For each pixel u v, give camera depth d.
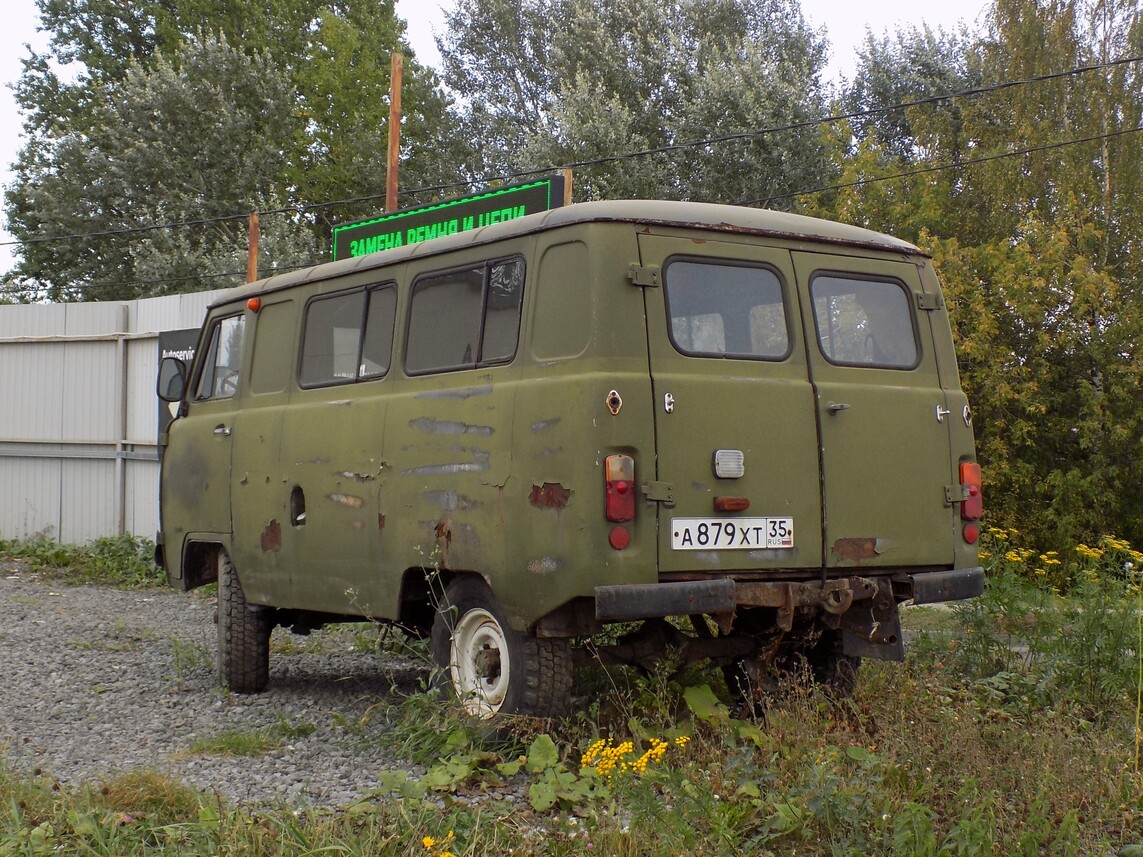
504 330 6.14
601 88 32.50
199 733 6.86
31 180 39.28
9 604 12.73
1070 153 23.77
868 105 34.19
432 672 6.50
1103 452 20.86
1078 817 4.84
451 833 4.38
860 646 6.47
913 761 5.17
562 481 5.60
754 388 5.93
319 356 7.61
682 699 6.49
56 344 18.66
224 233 34.44
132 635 10.74
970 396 21.20
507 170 40.50
